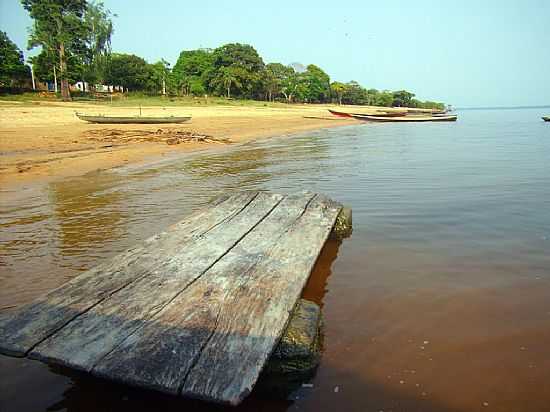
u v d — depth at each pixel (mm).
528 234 4973
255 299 2797
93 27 59188
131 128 24188
